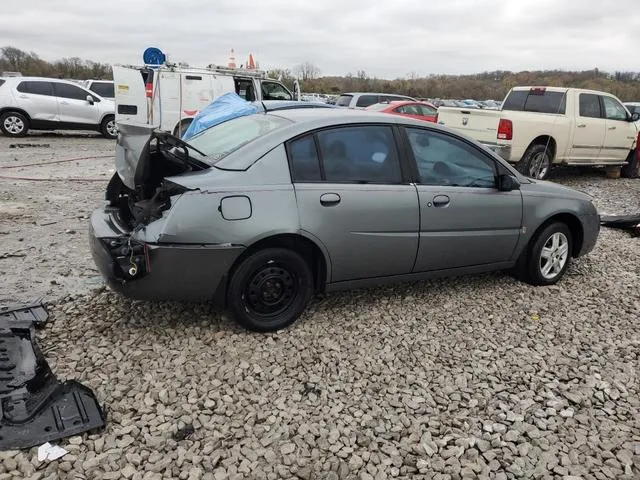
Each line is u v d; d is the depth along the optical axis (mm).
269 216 3623
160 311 4141
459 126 10562
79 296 4418
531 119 9828
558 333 4145
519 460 2740
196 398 3119
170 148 3924
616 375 3572
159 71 12516
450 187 4395
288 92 14438
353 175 3992
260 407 3072
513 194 4730
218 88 13117
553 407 3182
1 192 8227
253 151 3723
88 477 2488
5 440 2600
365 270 4133
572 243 5273
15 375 3104
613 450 2850
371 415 3039
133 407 3000
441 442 2842
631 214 8391
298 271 3883
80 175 10211
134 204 3926
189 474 2537
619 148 11391
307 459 2684
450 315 4367
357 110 4539
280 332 3920
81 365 3381
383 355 3693
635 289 5129
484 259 4727
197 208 3447
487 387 3365
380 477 2588
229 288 3707
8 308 4023
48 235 6094
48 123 16109
